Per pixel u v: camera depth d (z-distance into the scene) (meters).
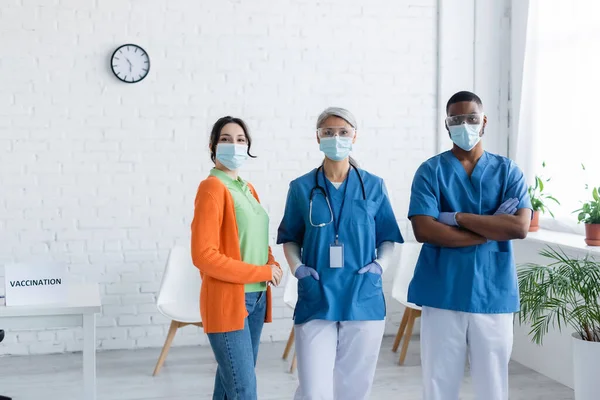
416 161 5.47
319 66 5.29
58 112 4.93
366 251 3.01
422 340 3.11
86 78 4.96
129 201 5.06
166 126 5.09
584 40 4.61
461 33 5.43
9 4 4.83
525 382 4.37
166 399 4.08
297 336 3.03
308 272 2.98
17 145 4.89
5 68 4.84
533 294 3.55
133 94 5.03
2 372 4.58
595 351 3.40
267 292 3.02
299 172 5.29
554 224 4.89
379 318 3.01
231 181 2.94
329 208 3.01
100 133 5.00
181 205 5.13
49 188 4.95
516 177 3.05
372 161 5.41
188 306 4.67
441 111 5.44
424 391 3.09
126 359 4.87
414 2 5.40
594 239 4.05
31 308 2.94
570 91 4.74
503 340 2.99
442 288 3.00
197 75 5.11
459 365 3.05
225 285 2.79
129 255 5.08
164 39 5.05
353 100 5.35
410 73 5.43
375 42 5.36
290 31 5.23
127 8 4.98
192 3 5.07
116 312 5.08
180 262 4.75
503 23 5.44
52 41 4.90
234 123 2.96
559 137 4.86
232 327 2.78
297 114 5.27
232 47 5.15
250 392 2.83
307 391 2.95
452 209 3.04
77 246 5.00
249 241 2.91
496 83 5.46
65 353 5.03
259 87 5.20
